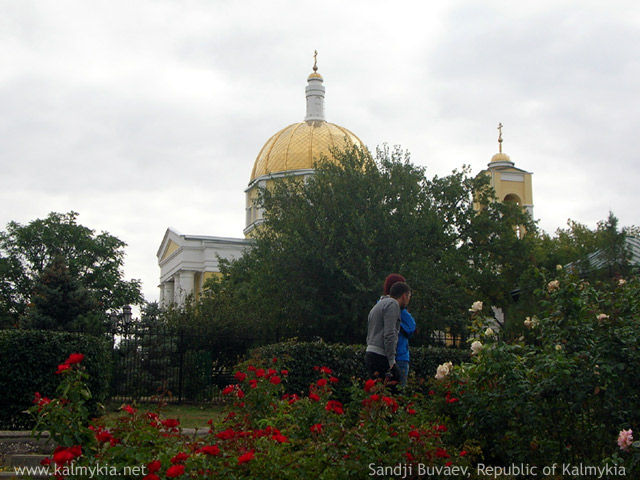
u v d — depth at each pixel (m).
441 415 7.64
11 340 12.38
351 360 14.91
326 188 25.00
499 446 7.13
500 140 48.88
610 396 6.54
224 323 23.58
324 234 23.25
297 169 47.91
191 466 4.62
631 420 6.58
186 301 26.56
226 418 6.68
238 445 5.05
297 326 24.45
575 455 6.77
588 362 6.79
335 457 5.29
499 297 29.62
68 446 4.93
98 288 47.66
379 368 8.04
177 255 50.97
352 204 24.17
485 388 7.31
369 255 23.23
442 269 24.72
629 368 6.65
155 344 20.27
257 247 27.00
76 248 48.09
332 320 23.39
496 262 30.25
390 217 23.98
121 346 19.34
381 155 26.20
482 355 7.42
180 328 23.06
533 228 32.47
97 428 5.36
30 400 12.27
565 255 31.70
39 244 48.28
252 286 25.53
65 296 27.30
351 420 6.98
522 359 7.29
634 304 7.18
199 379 19.72
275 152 49.41
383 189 24.48
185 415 15.01
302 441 5.70
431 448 5.71
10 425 12.20
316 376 14.63
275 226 25.58
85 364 12.56
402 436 5.70
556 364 6.68
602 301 7.40
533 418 6.78
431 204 26.45
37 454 8.75
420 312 22.97
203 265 49.06
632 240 19.70
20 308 46.72
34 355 12.40
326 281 23.55
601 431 6.62
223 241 49.22
